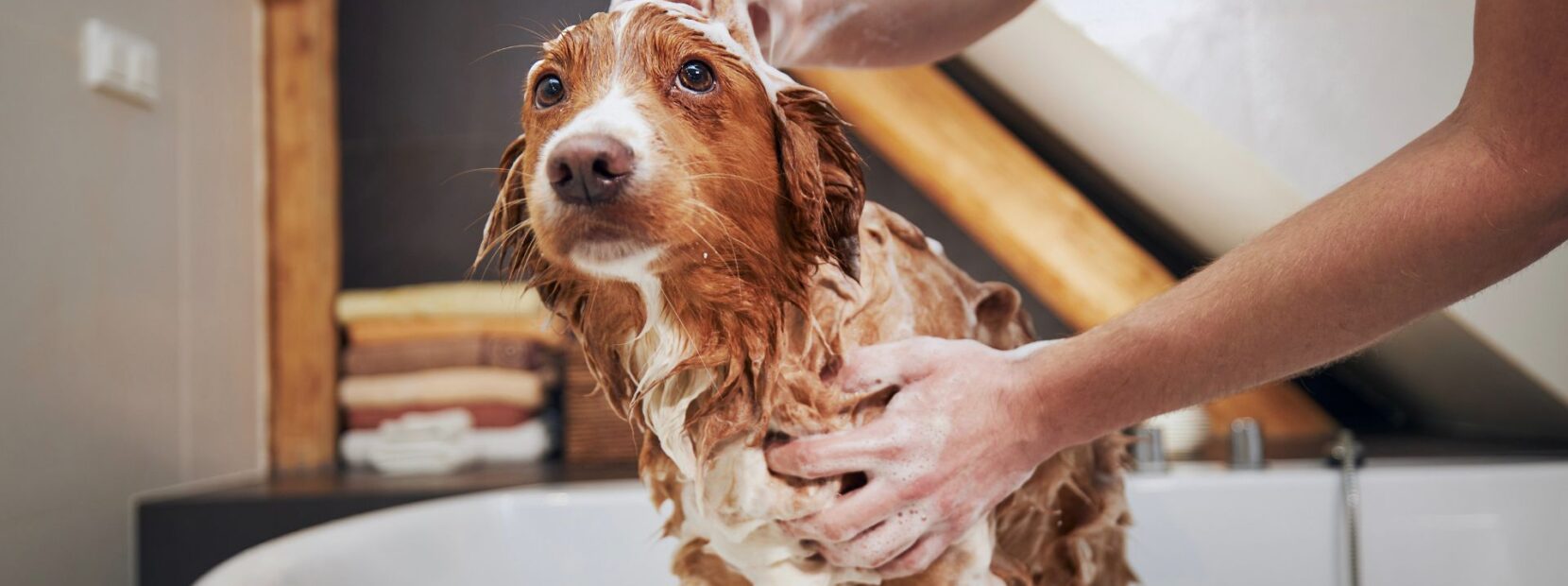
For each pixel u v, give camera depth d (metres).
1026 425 0.64
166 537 1.42
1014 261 1.78
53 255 1.31
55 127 1.32
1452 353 1.62
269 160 1.84
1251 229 1.60
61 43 1.34
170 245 1.56
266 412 1.80
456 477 1.60
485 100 1.94
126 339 1.45
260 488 1.53
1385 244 0.57
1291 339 0.60
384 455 1.68
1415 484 1.40
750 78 0.58
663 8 0.59
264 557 0.98
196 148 1.65
